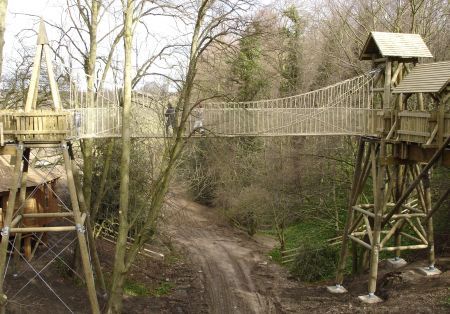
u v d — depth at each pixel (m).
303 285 17.89
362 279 16.47
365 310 13.28
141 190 20.38
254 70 23.00
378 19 21.77
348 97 17.39
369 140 14.88
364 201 23.22
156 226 21.00
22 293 14.20
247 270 20.28
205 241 25.25
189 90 12.59
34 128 11.70
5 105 19.50
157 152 19.67
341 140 23.64
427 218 13.41
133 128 14.57
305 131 15.45
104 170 16.78
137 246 12.95
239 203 24.50
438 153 11.74
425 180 14.95
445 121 11.65
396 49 14.36
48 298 14.30
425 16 23.25
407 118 13.15
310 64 26.67
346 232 16.14
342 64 22.48
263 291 17.28
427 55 14.49
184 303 16.12
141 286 17.27
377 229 14.43
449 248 16.61
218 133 14.50
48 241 18.86
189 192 29.75
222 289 17.72
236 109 14.88
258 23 12.98
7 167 16.31
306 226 26.08
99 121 13.86
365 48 15.33
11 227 12.05
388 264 16.73
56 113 11.73
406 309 12.46
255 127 15.22
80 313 13.80
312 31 28.88
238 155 24.66
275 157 23.19
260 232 28.27
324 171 23.36
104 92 16.91
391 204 15.82
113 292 12.63
